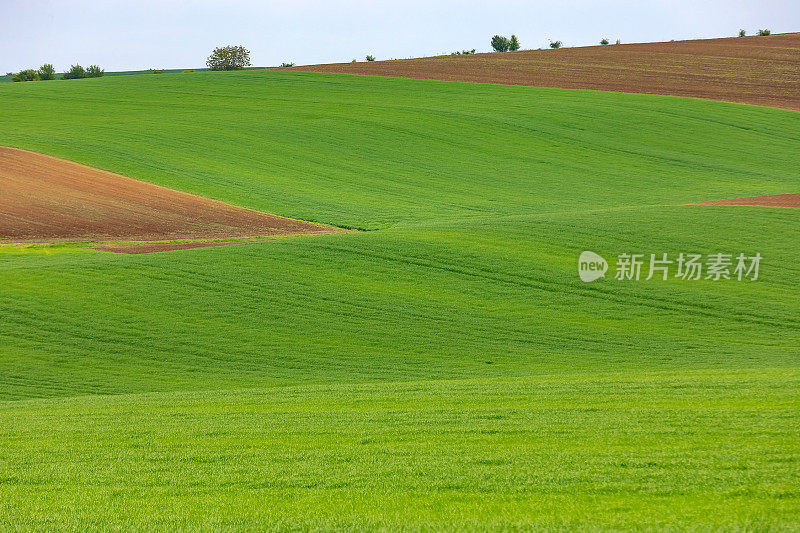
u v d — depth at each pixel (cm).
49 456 1802
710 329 4094
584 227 6184
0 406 2691
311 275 5056
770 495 1314
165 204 7531
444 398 2309
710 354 3662
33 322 4156
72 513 1388
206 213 7294
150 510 1391
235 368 3619
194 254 5459
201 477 1582
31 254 5575
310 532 1251
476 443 1744
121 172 8594
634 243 5728
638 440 1684
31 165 8519
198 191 8106
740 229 6041
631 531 1183
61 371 3550
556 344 3922
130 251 5738
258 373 3547
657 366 3481
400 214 7556
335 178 8944
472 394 2350
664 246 5650
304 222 7138
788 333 3991
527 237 5938
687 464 1489
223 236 6444
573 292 4753
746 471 1430
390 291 4781
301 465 1633
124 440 1933
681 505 1289
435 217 7444
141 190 7988
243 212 7412
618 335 4031
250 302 4556
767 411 1853
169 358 3747
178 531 1273
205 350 3856
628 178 9250
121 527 1303
